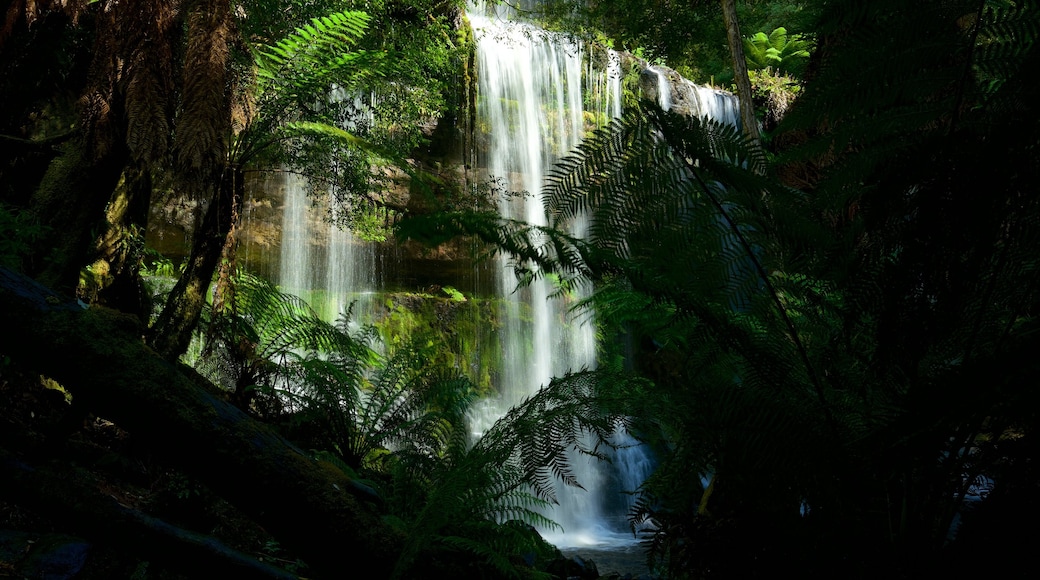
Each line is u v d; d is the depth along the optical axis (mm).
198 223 4066
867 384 1225
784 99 13828
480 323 10477
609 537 7879
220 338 5234
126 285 5172
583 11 11492
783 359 1187
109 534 1950
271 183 9844
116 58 2807
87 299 4766
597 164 1192
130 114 2740
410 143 7078
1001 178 986
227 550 2092
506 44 12078
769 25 15992
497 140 11688
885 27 1137
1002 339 1057
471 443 8375
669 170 1181
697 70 16062
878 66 1157
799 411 1101
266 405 5496
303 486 2061
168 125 2932
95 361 1925
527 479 1390
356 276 10555
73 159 3529
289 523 2049
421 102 7352
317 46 4145
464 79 11219
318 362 5500
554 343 10953
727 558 1159
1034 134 952
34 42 3885
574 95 12961
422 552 2119
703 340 1299
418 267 11117
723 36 10719
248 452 2021
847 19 1186
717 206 1188
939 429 869
